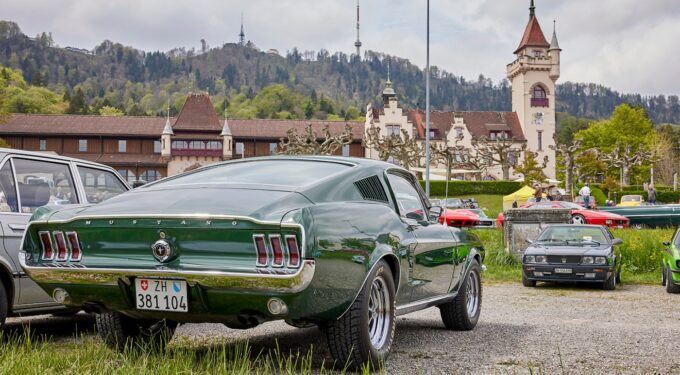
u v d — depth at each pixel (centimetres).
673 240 1336
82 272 459
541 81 9369
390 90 9106
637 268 1623
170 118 9069
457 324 711
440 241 640
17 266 618
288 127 9162
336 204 479
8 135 8512
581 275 1284
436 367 520
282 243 419
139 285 454
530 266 1321
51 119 8738
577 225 1477
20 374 433
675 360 559
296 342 634
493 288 1326
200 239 434
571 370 515
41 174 681
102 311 497
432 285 626
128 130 8775
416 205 631
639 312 924
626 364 541
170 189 501
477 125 9306
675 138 12825
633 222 2780
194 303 443
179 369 454
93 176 743
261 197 456
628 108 10906
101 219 457
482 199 6175
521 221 1727
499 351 593
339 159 570
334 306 455
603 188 6850
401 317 831
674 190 7038
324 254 430
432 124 9044
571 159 5453
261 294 421
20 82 16562
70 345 609
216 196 463
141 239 449
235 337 666
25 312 635
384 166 592
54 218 477
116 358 514
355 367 490
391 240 525
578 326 761
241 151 9006
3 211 626
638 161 7331
